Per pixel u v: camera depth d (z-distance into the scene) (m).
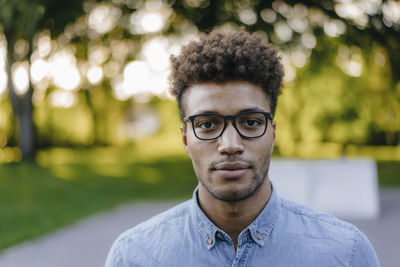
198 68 1.37
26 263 5.25
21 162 18.28
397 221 7.51
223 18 11.88
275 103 1.48
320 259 1.46
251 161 1.35
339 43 11.84
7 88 19.50
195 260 1.50
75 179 15.38
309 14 11.61
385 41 11.12
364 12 10.88
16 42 13.73
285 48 11.55
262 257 1.46
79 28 12.35
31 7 10.57
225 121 1.36
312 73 13.08
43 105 19.38
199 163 1.40
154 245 1.57
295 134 16.05
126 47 12.96
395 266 4.85
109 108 16.25
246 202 1.46
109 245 6.10
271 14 11.46
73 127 26.92
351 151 21.94
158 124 34.94
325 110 14.44
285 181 8.38
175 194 11.77
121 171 17.91
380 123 14.87
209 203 1.49
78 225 7.56
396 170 16.75
